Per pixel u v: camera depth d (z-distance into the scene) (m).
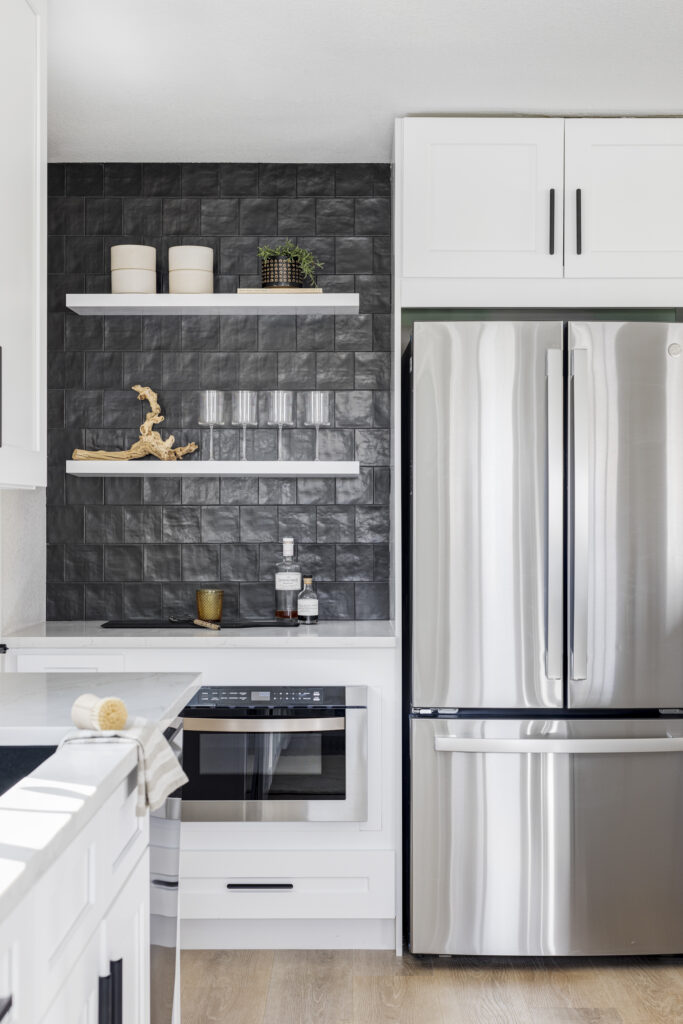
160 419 3.46
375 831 3.02
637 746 2.85
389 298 3.49
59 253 3.49
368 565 3.50
